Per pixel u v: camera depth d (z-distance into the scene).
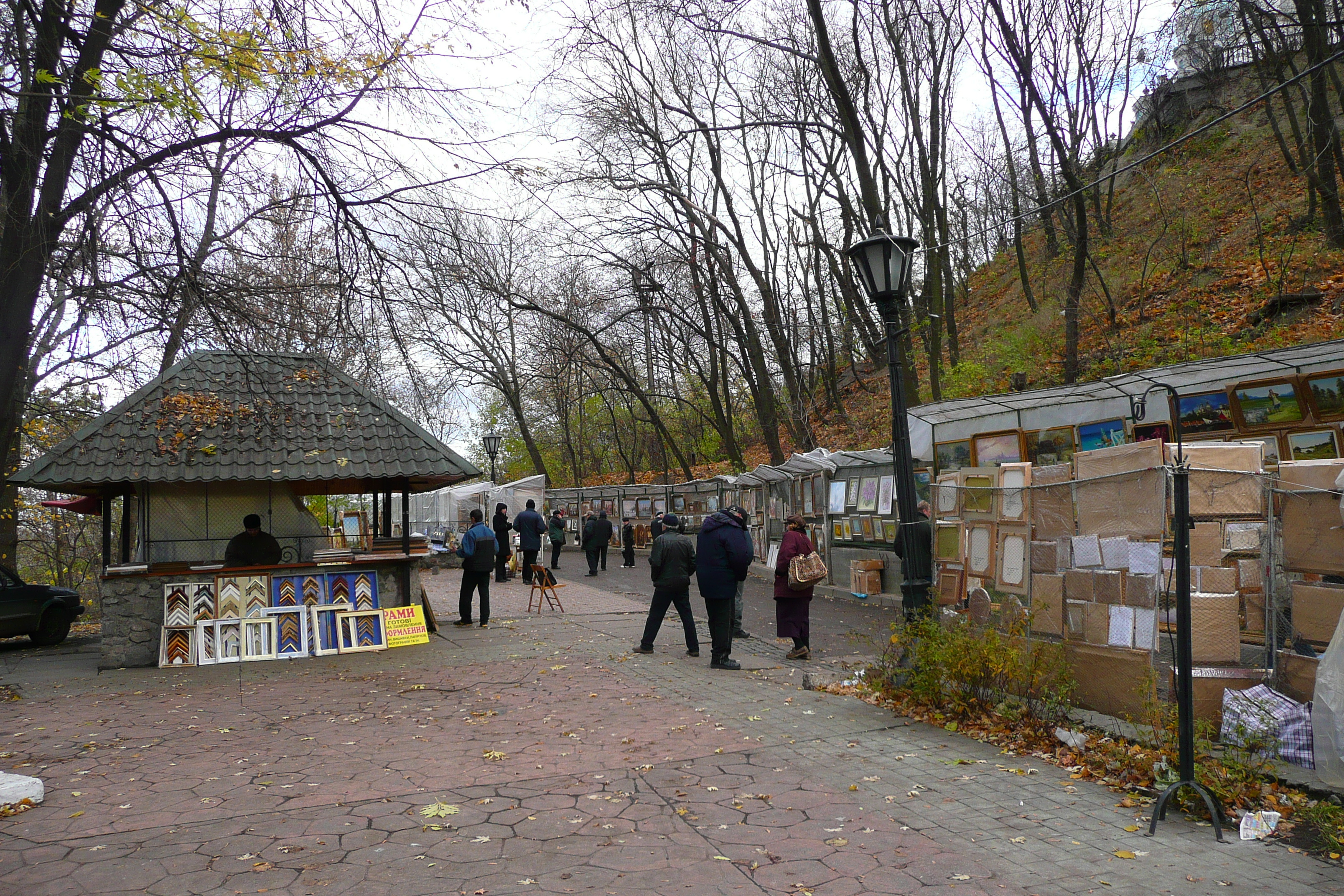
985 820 4.66
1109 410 11.48
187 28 7.07
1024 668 6.42
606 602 16.44
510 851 4.32
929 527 8.93
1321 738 4.74
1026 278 25.22
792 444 31.39
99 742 6.80
